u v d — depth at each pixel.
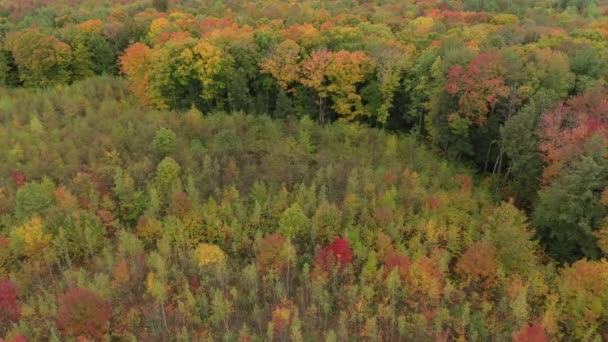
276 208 56.38
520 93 65.50
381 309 46.00
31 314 46.16
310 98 82.31
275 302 49.12
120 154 68.06
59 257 53.78
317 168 66.12
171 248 53.94
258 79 84.88
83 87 94.06
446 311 45.50
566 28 97.38
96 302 43.31
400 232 54.47
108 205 58.31
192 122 74.38
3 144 71.06
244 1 135.12
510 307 45.88
